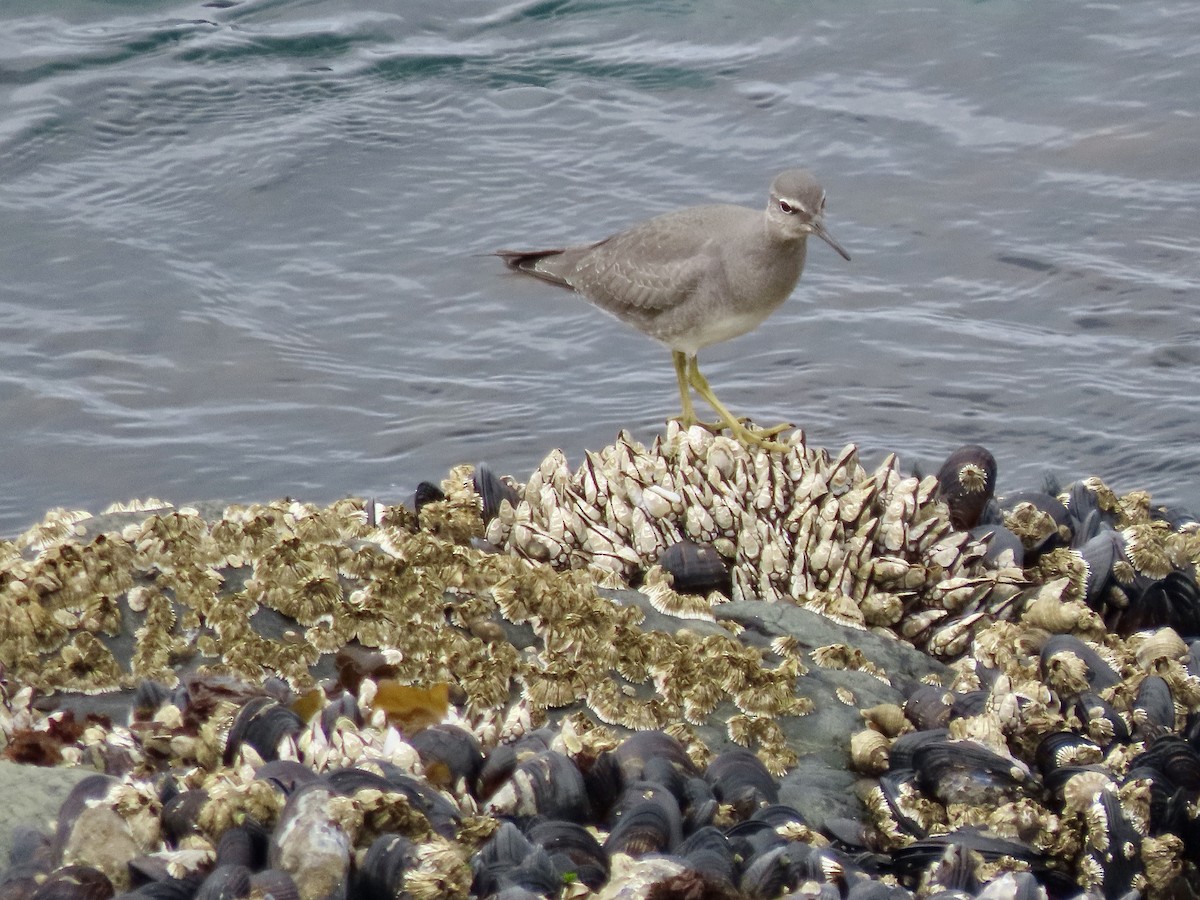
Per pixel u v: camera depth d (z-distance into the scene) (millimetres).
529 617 6281
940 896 4828
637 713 5902
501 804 5141
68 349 12289
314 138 14781
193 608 5949
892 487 7770
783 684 6215
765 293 9477
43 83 15359
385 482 11055
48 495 10898
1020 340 12266
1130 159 14195
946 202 13797
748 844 5102
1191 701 6473
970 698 6258
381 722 5523
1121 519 8539
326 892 4473
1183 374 11781
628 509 7469
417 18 16516
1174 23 16062
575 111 15211
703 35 16266
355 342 12523
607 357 12453
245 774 4945
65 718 5348
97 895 4359
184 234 13648
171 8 16719
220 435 11500
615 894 4562
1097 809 5492
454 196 14125
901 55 15852
